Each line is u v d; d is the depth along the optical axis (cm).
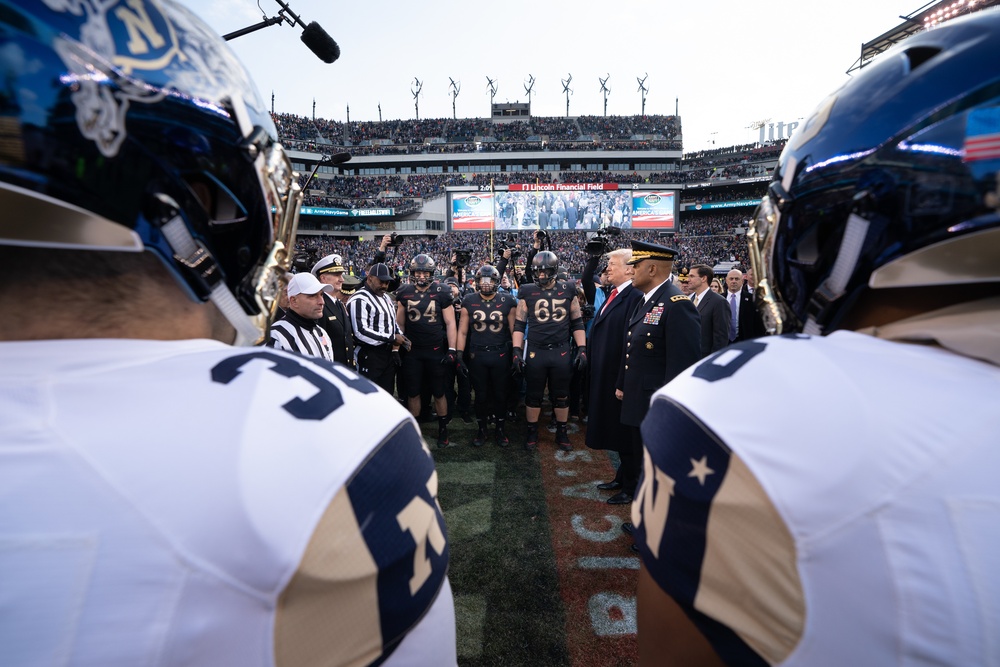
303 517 34
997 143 37
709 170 4672
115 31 36
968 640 30
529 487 354
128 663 28
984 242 38
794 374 42
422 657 43
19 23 31
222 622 31
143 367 37
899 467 34
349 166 4891
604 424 334
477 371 442
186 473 31
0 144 30
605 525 297
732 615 40
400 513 40
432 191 4581
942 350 43
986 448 34
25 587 27
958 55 41
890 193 42
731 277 574
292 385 40
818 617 35
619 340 329
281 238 55
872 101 46
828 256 49
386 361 445
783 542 37
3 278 35
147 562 29
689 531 43
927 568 32
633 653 198
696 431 44
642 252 293
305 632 34
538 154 4775
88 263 37
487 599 231
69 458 30
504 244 879
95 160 33
